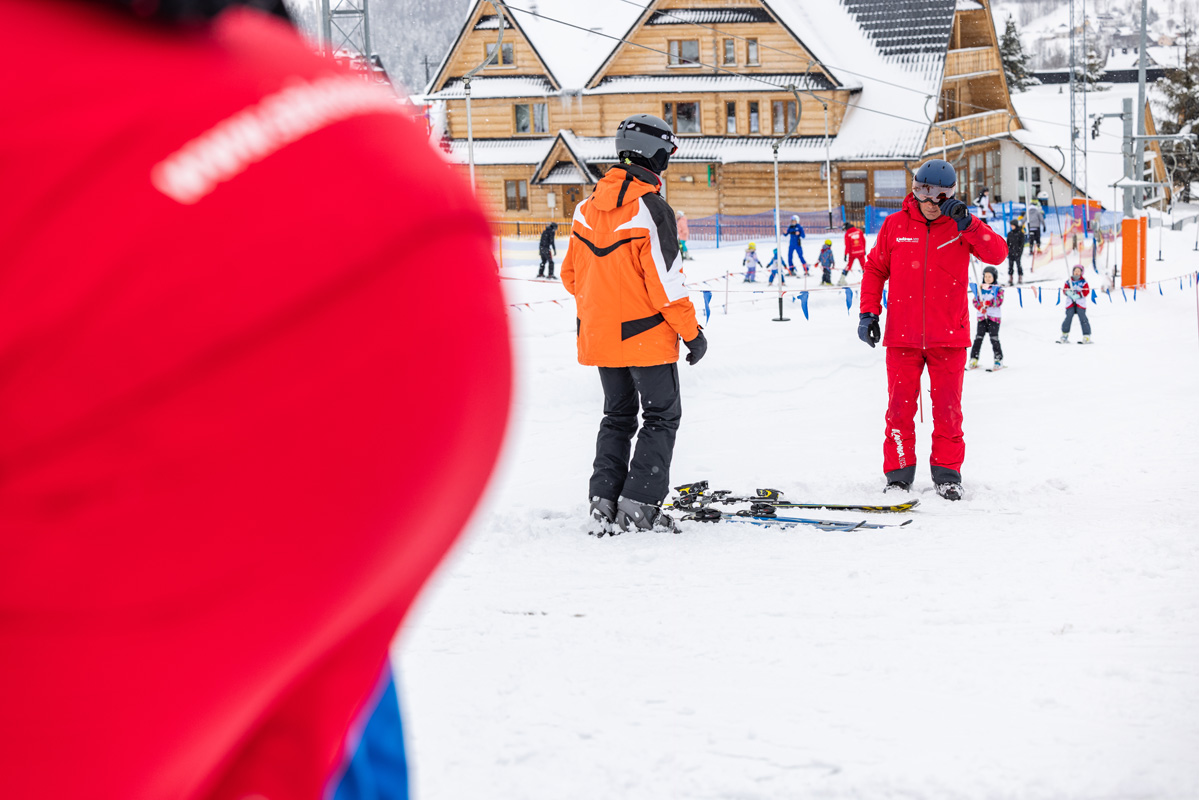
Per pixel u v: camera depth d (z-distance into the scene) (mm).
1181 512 5430
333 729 414
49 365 285
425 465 355
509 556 4848
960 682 3078
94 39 306
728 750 2648
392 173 352
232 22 361
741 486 6816
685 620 3771
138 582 298
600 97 44500
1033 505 5891
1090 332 17438
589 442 9211
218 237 303
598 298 5387
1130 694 2924
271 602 327
